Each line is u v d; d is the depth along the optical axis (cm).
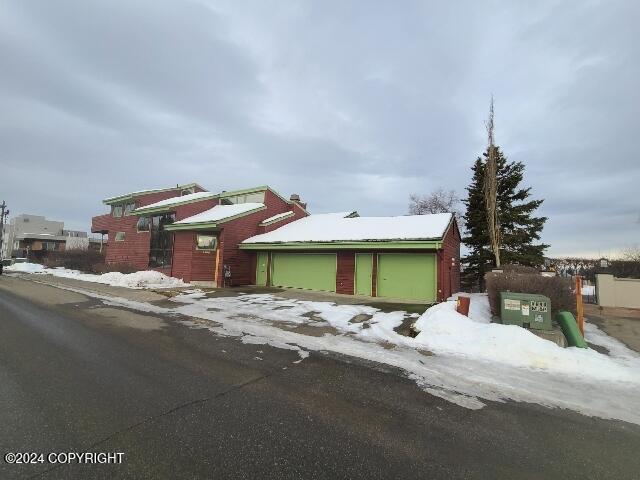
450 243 1641
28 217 6656
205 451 306
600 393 473
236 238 1839
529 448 332
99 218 2973
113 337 683
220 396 425
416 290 1416
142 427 343
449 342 679
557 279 870
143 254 2372
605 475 294
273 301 1238
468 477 284
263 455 303
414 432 356
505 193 2111
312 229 1848
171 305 1088
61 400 397
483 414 403
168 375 489
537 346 607
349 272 1571
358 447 323
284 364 557
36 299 1154
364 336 761
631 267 1911
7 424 341
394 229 1557
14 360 529
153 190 2655
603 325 979
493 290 916
